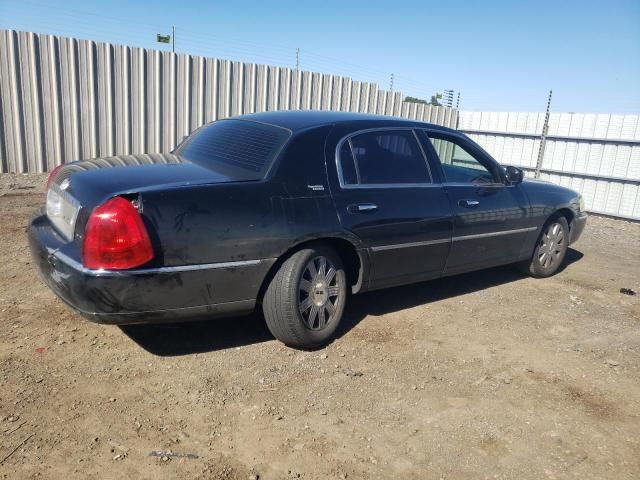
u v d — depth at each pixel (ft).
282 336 12.73
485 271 21.04
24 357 11.64
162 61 32.96
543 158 40.65
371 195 13.84
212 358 12.32
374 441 9.87
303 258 12.37
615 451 10.12
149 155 14.35
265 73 36.70
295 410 10.61
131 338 12.91
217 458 9.07
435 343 14.11
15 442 8.99
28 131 30.32
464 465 9.42
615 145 36.58
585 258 24.99
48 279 11.20
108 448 9.07
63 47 30.12
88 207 10.53
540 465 9.57
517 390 12.07
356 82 41.32
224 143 13.91
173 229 10.64
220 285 11.37
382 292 17.69
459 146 17.07
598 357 14.08
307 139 13.23
